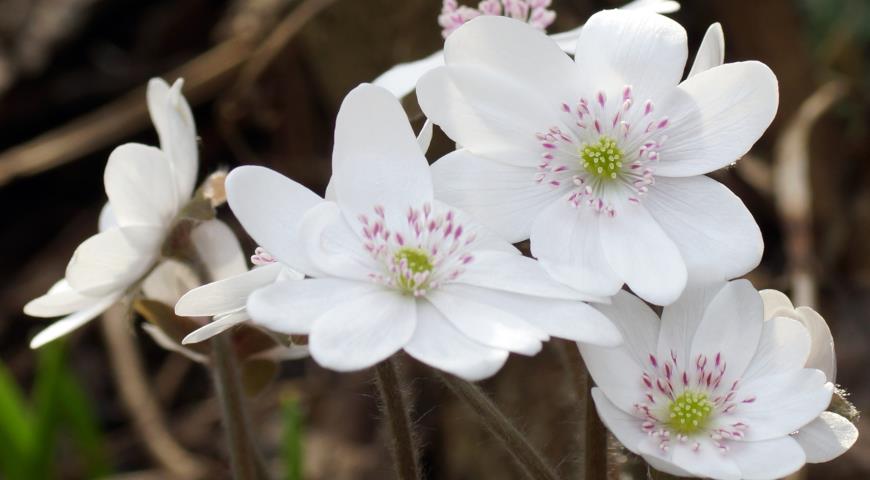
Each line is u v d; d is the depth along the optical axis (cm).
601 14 22
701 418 21
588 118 22
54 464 38
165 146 24
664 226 22
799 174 36
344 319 21
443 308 21
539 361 32
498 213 22
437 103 22
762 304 22
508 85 22
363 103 22
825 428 21
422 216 22
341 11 37
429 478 36
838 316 38
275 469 36
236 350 25
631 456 24
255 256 22
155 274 25
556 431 31
